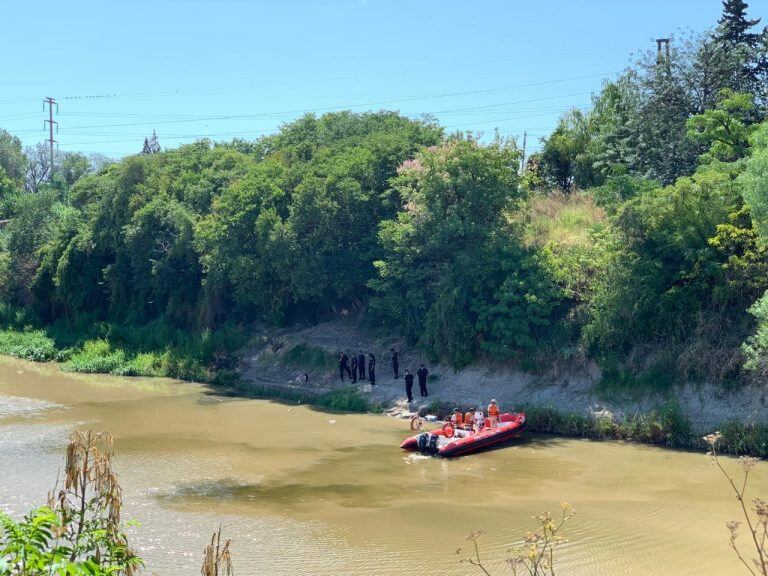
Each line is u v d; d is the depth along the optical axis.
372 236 38.56
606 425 27.44
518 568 15.62
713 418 25.95
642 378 28.23
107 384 41.06
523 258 32.09
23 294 62.16
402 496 20.88
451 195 35.03
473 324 33.06
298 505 20.09
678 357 27.61
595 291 30.61
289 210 39.97
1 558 6.45
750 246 27.12
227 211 41.84
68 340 53.28
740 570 15.55
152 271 49.47
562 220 37.12
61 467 23.31
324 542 17.33
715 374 26.61
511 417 28.20
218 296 47.28
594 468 23.58
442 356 34.56
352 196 38.28
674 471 23.00
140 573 15.40
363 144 42.59
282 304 43.50
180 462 24.52
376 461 24.77
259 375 40.62
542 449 26.09
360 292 40.94
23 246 63.88
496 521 18.69
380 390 34.66
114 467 23.81
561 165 46.59
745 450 24.53
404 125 47.78
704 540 17.27
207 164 55.06
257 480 22.50
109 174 62.69
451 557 16.36
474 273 32.41
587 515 19.05
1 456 24.61
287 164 47.97
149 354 46.72
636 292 28.61
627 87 46.50
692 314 27.89
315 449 26.38
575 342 30.86
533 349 31.58
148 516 19.11
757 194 24.48
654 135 41.16
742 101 35.59
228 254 41.81
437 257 34.75
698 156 38.56
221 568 15.66
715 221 28.12
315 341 40.69
